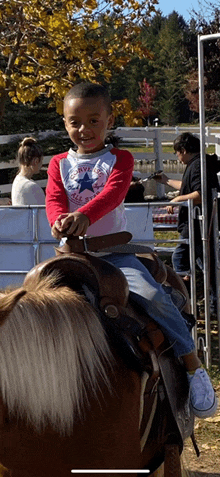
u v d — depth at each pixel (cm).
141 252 268
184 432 267
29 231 540
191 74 3659
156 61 5669
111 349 226
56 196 268
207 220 629
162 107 5312
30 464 209
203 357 643
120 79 5603
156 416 249
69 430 209
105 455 213
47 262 236
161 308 253
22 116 1487
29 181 591
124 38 1107
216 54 2353
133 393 226
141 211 534
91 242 258
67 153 281
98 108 269
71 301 222
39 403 207
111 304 233
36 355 209
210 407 265
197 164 659
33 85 1076
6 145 1384
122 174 265
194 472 418
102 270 236
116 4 1080
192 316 285
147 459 248
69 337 214
